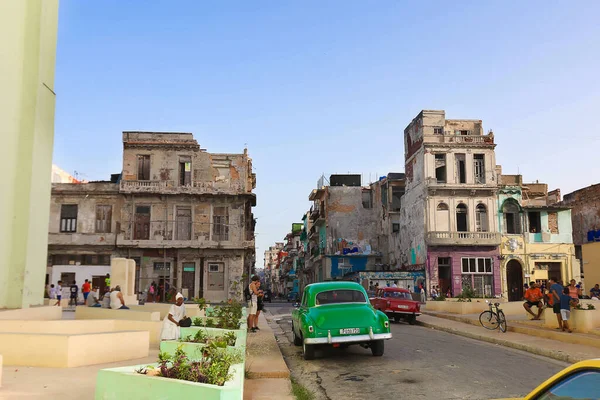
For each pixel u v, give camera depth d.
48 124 14.16
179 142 45.19
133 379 6.14
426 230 45.69
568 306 15.61
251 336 16.66
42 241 13.79
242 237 44.53
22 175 13.22
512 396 8.48
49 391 7.23
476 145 46.69
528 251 45.69
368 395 8.88
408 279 45.97
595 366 3.10
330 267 56.91
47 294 32.72
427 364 11.64
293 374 11.13
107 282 25.97
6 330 11.05
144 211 44.28
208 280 43.78
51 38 14.38
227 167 45.50
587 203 48.91
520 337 15.87
